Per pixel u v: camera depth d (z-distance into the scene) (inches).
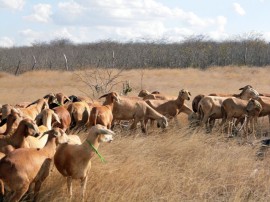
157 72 1507.1
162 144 396.2
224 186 321.7
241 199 298.7
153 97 589.9
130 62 1802.4
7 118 330.0
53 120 400.2
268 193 316.2
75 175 278.5
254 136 483.8
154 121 557.6
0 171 250.8
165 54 1946.4
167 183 313.7
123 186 298.7
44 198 280.7
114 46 2239.2
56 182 295.9
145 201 287.9
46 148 279.0
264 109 520.1
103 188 292.8
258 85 1059.9
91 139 276.5
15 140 299.7
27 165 256.8
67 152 279.3
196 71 1582.2
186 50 1994.3
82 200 281.3
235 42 2298.2
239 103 502.9
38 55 1905.8
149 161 346.3
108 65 1654.8
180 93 531.8
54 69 1649.9
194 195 309.6
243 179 338.3
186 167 358.3
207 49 2030.0
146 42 2308.1
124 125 542.9
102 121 442.3
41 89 1034.1
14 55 1898.4
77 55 1824.6
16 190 254.1
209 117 522.0
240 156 379.6
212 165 357.7
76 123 453.7
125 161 339.0
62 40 2874.0
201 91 919.7
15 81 1240.2
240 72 1514.5
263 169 354.6
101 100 687.1
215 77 1344.7
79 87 1013.2
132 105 492.7
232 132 521.7
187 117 569.3
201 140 428.1
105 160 329.1
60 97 527.5
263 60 1955.0
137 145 388.5
